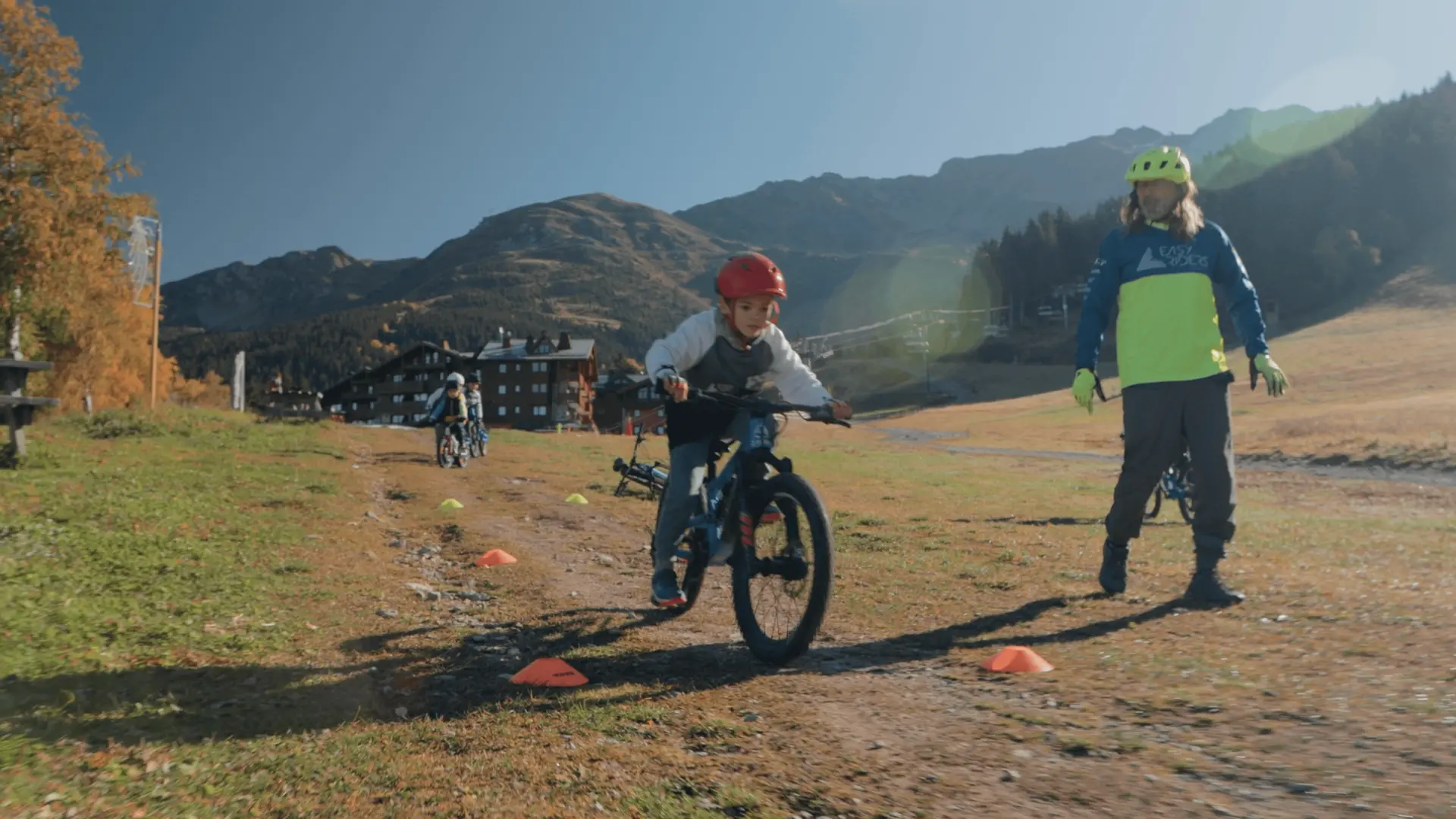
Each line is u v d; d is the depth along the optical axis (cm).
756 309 380
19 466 923
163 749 234
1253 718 250
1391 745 220
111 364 3111
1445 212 17312
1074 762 226
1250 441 2559
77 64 2478
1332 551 603
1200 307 456
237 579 493
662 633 418
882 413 11412
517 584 552
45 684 290
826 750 241
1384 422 2528
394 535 749
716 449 425
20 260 2339
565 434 2959
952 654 360
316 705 287
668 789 212
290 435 1870
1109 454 2772
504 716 277
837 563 602
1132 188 480
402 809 198
